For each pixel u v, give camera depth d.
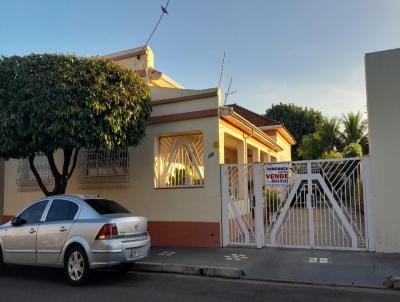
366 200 10.16
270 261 9.45
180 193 12.07
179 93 12.34
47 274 9.27
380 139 10.05
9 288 7.91
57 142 10.01
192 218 11.83
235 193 11.63
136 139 11.41
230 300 6.82
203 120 11.91
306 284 7.80
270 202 11.30
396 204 9.82
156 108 12.59
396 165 9.88
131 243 8.22
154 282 8.26
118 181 13.04
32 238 8.73
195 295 7.16
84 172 13.61
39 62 10.18
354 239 10.22
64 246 8.26
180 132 12.25
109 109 10.30
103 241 7.89
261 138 17.44
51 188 14.45
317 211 10.71
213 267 8.91
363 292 7.20
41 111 9.75
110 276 8.88
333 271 8.41
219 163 11.66
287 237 11.66
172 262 9.57
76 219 8.38
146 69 13.59
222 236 11.45
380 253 9.82
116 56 14.43
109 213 8.50
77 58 10.43
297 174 10.97
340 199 10.48
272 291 7.36
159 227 12.24
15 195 15.41
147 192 12.57
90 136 10.09
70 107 9.74
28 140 10.18
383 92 10.09
